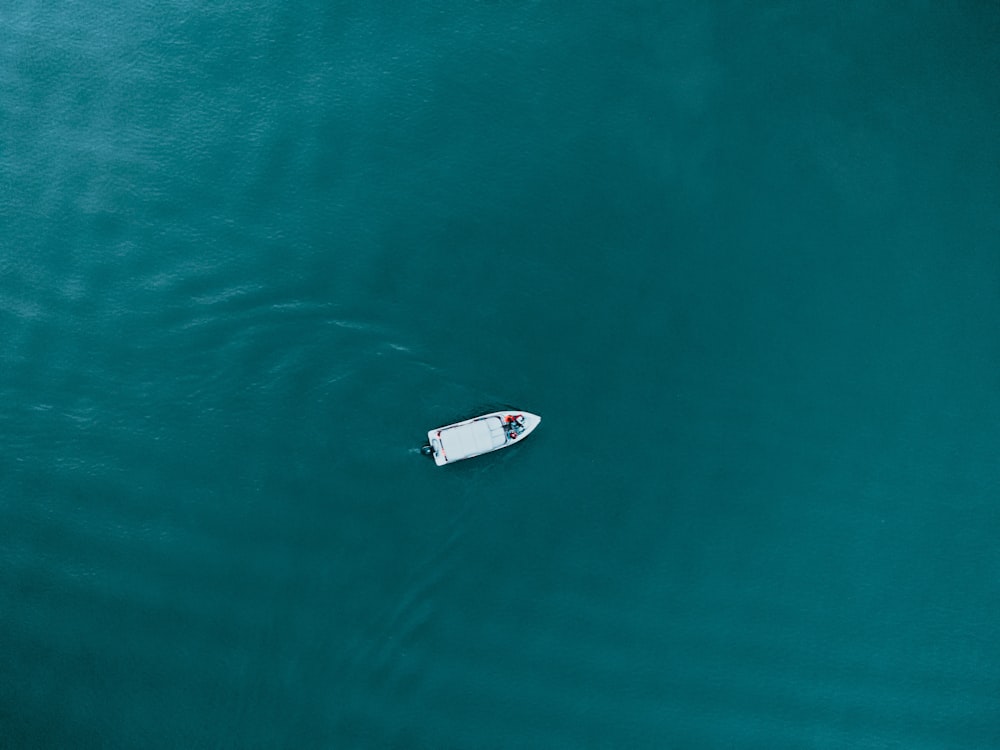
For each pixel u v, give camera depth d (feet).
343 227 310.86
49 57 325.42
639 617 287.89
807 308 308.81
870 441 300.20
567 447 298.56
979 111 323.57
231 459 295.89
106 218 311.27
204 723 278.87
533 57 327.06
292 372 301.02
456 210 312.91
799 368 304.50
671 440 299.38
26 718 279.69
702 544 293.23
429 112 320.91
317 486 294.25
